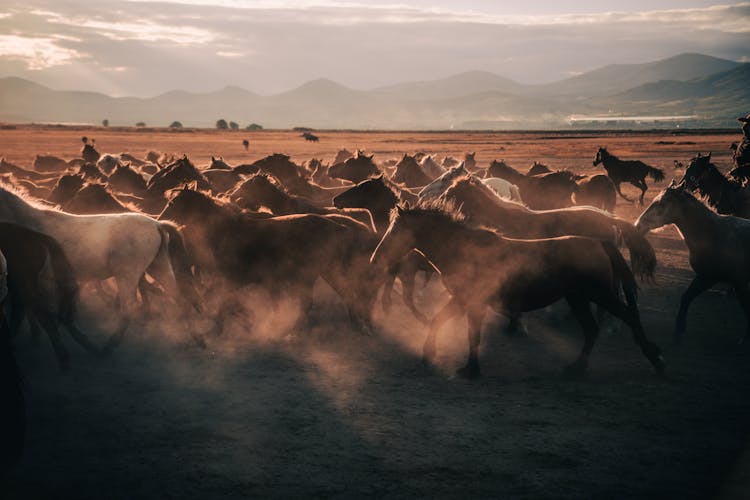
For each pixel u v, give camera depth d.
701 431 6.54
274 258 9.89
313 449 6.09
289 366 8.75
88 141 87.50
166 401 7.38
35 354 9.22
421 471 5.65
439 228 8.36
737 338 10.14
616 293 9.34
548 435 6.44
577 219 10.55
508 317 10.81
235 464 5.78
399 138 134.12
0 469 5.22
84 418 6.86
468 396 7.60
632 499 5.16
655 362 8.30
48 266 8.79
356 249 10.41
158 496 5.21
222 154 62.75
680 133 149.62
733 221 9.83
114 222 9.29
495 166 18.83
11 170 20.84
